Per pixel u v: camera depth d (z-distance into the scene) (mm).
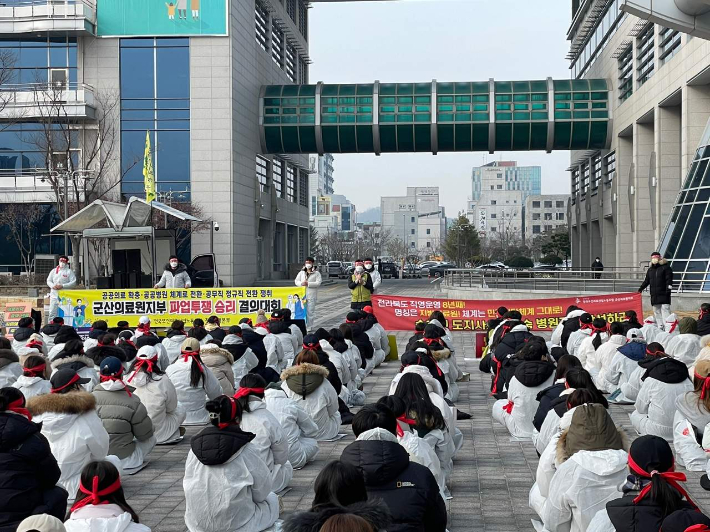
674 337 12953
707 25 26688
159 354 12320
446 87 55656
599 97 54500
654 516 4309
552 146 55781
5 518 5840
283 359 14453
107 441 7715
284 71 66688
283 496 8172
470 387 15195
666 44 41875
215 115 49125
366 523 3166
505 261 108688
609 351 12836
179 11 48781
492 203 182500
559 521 5684
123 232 24188
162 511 7848
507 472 9070
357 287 21672
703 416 8805
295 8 70625
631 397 11258
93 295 20641
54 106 44344
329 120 55688
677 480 4414
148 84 49062
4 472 5875
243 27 52219
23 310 23188
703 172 32031
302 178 78625
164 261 26391
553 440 6340
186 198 49156
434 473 6574
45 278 44750
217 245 49375
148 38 49000
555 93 54812
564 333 15820
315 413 10391
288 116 55906
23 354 12625
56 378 7633
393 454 4883
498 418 11055
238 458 6473
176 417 10672
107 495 5016
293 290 20484
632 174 49469
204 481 6410
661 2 26547
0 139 48156
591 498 5469
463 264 97250
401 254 146875
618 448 5652
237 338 13016
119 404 9023
